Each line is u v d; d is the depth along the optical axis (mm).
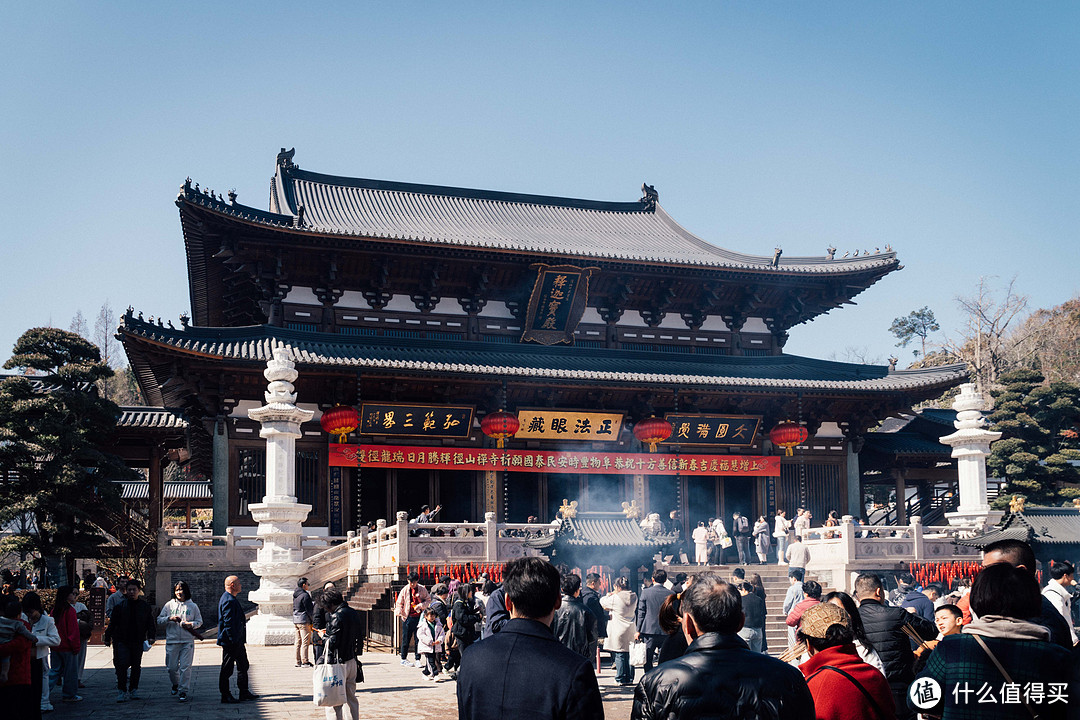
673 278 50656
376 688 22906
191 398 45500
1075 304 114375
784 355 52812
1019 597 7578
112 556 46156
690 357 51125
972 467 44938
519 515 53062
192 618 21344
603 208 62094
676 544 41531
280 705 20172
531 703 7137
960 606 13523
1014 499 36344
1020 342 108812
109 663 29531
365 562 37469
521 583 7711
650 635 20375
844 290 53562
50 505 41594
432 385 45969
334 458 44594
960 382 50469
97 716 18828
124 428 52844
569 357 49219
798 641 9609
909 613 12125
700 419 49094
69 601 21062
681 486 50438
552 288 48344
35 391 44156
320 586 39750
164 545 39500
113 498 42906
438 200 57375
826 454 52531
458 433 46312
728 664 7172
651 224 61094
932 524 60469
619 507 50844
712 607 7488
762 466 50750
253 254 45281
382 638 34312
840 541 38344
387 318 48188
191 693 22188
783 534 42875
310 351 43469
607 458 48531
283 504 36375
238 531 43375
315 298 47312
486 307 50031
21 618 17125
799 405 49250
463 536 36281
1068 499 57469
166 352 41500
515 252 46812
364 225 50094
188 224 43500
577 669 7223
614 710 19688
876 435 56000
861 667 8641
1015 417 60406
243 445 44094
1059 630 9562
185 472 90125
